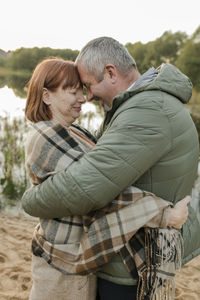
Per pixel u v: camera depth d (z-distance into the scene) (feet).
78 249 4.33
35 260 4.68
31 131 4.58
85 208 4.01
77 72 4.83
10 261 9.70
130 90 4.25
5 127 16.96
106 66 4.64
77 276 4.44
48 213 4.21
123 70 4.71
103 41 4.69
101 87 4.77
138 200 4.16
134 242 4.31
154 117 4.05
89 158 3.99
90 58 4.66
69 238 4.34
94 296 4.74
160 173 4.24
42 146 4.37
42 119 4.65
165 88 4.26
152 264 4.22
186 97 4.49
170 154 4.20
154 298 4.30
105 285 4.55
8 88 60.03
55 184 4.03
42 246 4.48
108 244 4.11
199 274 10.21
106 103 4.99
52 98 4.70
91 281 4.62
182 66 82.33
